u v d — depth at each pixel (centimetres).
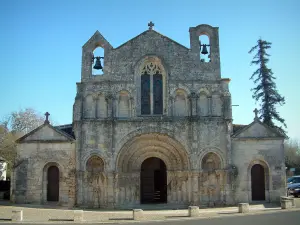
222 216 2558
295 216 2433
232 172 3209
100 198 3222
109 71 3428
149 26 3503
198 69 3406
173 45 3447
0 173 5659
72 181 3222
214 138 3275
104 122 3294
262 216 2483
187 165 3256
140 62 3422
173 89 3356
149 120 3284
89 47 3484
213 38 3481
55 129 3325
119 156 3256
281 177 3259
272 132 3319
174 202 3281
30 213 2742
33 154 3309
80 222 2373
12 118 6688
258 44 4941
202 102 3372
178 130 3275
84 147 3272
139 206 3231
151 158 3600
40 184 3266
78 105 3338
